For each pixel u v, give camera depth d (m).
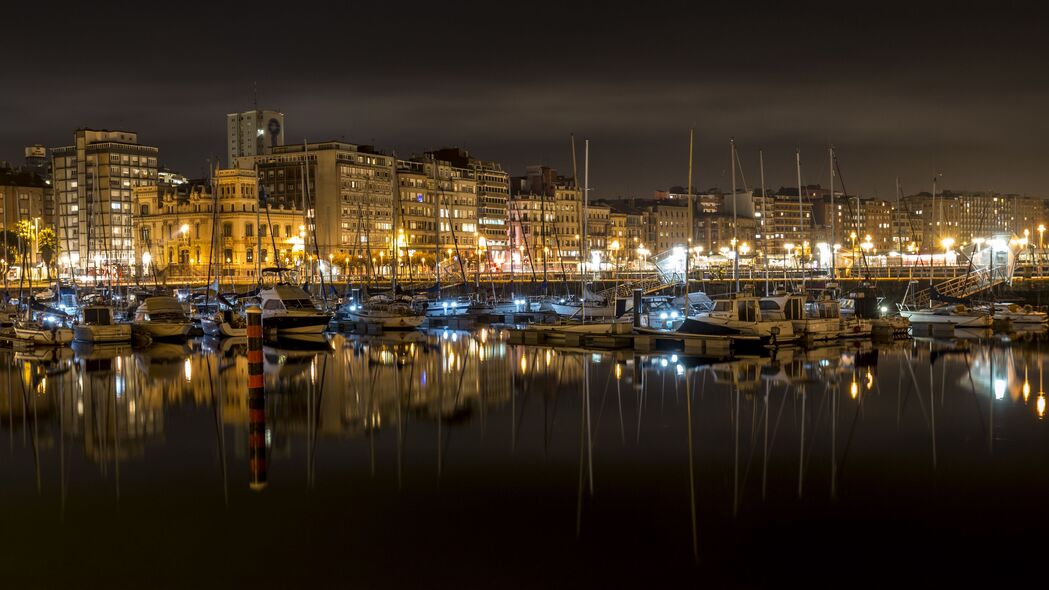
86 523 39.28
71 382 74.56
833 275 143.00
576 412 59.00
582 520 38.84
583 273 112.25
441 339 111.69
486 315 142.50
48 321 111.94
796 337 96.81
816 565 34.38
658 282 160.00
